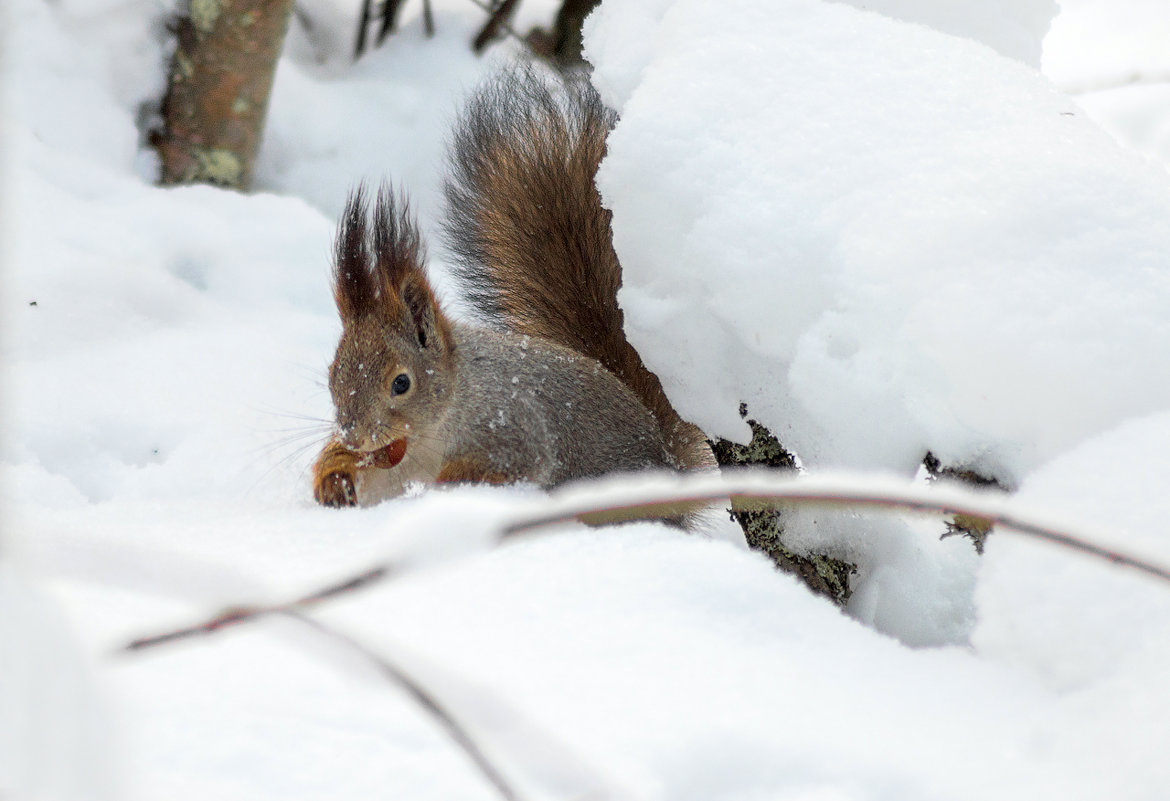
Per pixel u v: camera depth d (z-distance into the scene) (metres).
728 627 3.80
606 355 8.05
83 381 8.68
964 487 4.96
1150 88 18.55
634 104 6.06
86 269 9.95
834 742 2.99
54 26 12.15
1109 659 3.60
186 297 10.33
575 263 8.02
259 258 11.35
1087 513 4.01
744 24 6.16
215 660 3.02
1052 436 4.65
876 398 5.08
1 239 8.45
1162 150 17.00
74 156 11.71
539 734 2.38
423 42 15.63
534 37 15.88
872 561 6.27
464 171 8.37
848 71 5.85
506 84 8.51
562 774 2.38
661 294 6.03
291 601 1.94
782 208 5.45
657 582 4.03
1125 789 2.92
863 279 5.07
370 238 7.32
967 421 4.82
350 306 7.02
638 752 2.83
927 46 6.05
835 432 5.33
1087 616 3.71
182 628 2.19
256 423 8.47
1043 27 8.72
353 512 5.70
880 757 2.96
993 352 4.69
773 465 6.18
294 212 12.10
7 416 7.92
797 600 4.04
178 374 9.03
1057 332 4.64
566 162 8.02
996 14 8.45
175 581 2.00
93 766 1.62
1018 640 3.86
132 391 8.69
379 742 2.64
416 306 7.11
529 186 8.10
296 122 13.93
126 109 12.41
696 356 6.00
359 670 2.16
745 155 5.66
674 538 4.56
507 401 7.33
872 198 5.26
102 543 2.35
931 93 5.69
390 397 6.88
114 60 12.34
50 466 7.82
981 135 5.45
